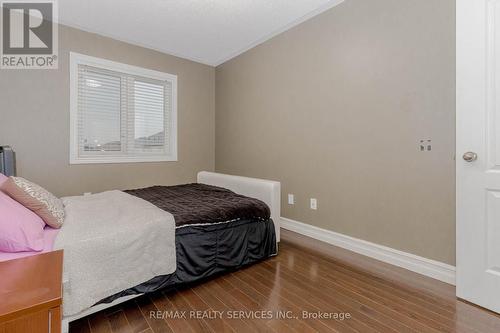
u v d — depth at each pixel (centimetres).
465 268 163
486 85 152
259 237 221
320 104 269
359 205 238
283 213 316
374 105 224
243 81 373
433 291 173
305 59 283
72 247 128
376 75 221
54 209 150
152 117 372
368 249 231
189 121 405
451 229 183
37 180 283
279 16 276
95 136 324
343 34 245
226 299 164
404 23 202
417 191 199
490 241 153
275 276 195
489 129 152
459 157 165
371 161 228
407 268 205
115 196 221
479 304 157
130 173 349
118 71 335
